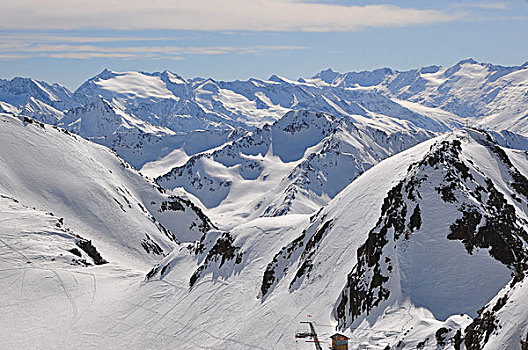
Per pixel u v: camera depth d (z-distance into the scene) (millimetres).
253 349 71688
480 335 43219
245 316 83562
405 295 60125
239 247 104625
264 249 101688
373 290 64375
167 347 84688
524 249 63750
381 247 67875
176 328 89875
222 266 103688
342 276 75812
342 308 68750
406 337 52531
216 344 78438
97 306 108875
